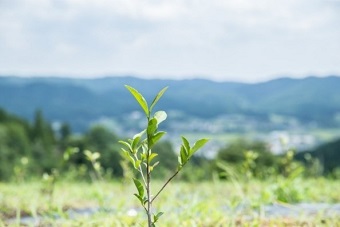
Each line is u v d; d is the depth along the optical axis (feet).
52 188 27.99
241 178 29.55
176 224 18.81
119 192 32.68
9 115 340.39
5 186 39.70
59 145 280.10
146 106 9.79
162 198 27.76
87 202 29.71
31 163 189.67
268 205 24.94
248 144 157.17
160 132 9.81
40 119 341.41
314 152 295.07
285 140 31.37
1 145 215.72
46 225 20.68
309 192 29.32
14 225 20.30
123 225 19.44
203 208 21.17
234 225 18.67
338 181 40.37
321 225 19.06
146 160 9.99
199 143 9.96
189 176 49.93
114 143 193.88
